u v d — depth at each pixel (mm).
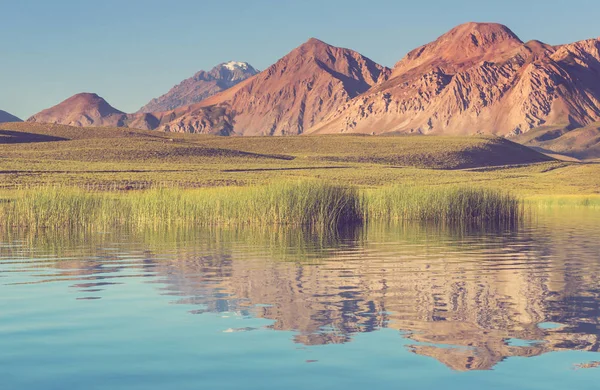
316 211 42844
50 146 151250
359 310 16344
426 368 11641
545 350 12812
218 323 14875
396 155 179000
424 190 50594
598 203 75188
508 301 17625
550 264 24844
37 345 13008
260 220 42719
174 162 139250
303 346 13000
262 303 17172
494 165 189750
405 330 14320
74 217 40469
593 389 10594
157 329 14312
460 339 13578
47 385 10750
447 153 188375
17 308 16500
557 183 123750
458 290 19219
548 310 16453
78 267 23781
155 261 25359
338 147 193125
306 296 18219
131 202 44312
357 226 43094
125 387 10656
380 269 23406
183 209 43156
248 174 114125
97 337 13617
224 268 23531
